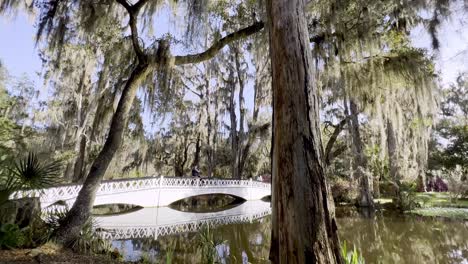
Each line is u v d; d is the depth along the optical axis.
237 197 17.25
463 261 5.59
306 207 1.90
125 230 8.18
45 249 4.00
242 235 8.04
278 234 2.01
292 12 2.29
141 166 17.94
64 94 13.22
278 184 2.07
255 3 6.44
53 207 7.89
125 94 5.77
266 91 15.05
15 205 4.22
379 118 7.86
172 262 4.99
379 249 6.43
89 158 15.35
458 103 14.38
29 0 5.98
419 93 6.84
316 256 1.80
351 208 12.27
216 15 7.50
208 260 4.88
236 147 17.47
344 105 11.62
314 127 2.08
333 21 5.93
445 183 19.08
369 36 6.08
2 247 3.75
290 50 2.20
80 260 3.88
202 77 17.94
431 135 14.82
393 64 6.70
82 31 7.41
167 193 13.41
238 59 16.86
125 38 6.92
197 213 12.38
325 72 6.89
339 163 16.22
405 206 11.65
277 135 2.15
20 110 13.32
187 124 19.19
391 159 12.57
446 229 8.34
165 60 5.81
